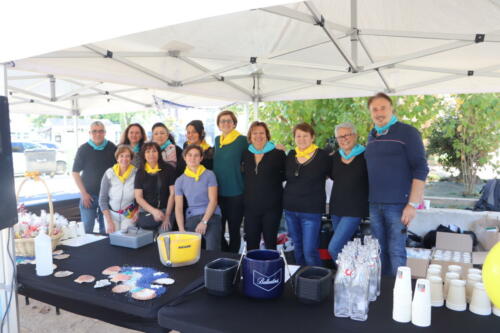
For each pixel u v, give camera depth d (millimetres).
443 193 5922
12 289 1461
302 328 1005
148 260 1642
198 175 2715
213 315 1087
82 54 2678
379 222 2367
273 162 2818
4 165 1382
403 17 2551
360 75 3680
